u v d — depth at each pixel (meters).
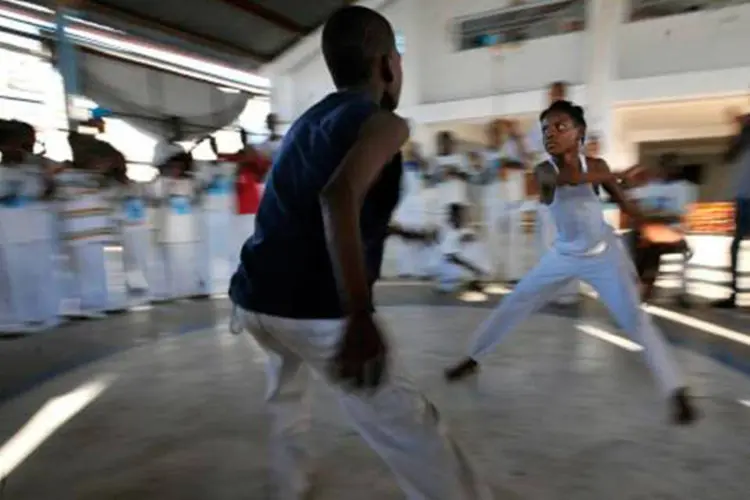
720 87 6.13
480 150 5.88
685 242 4.50
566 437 2.28
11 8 6.43
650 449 2.17
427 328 4.13
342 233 0.95
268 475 2.02
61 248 4.57
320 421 2.48
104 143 5.04
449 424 2.42
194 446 2.26
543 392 2.79
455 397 2.74
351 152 1.00
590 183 2.36
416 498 1.32
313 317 1.26
